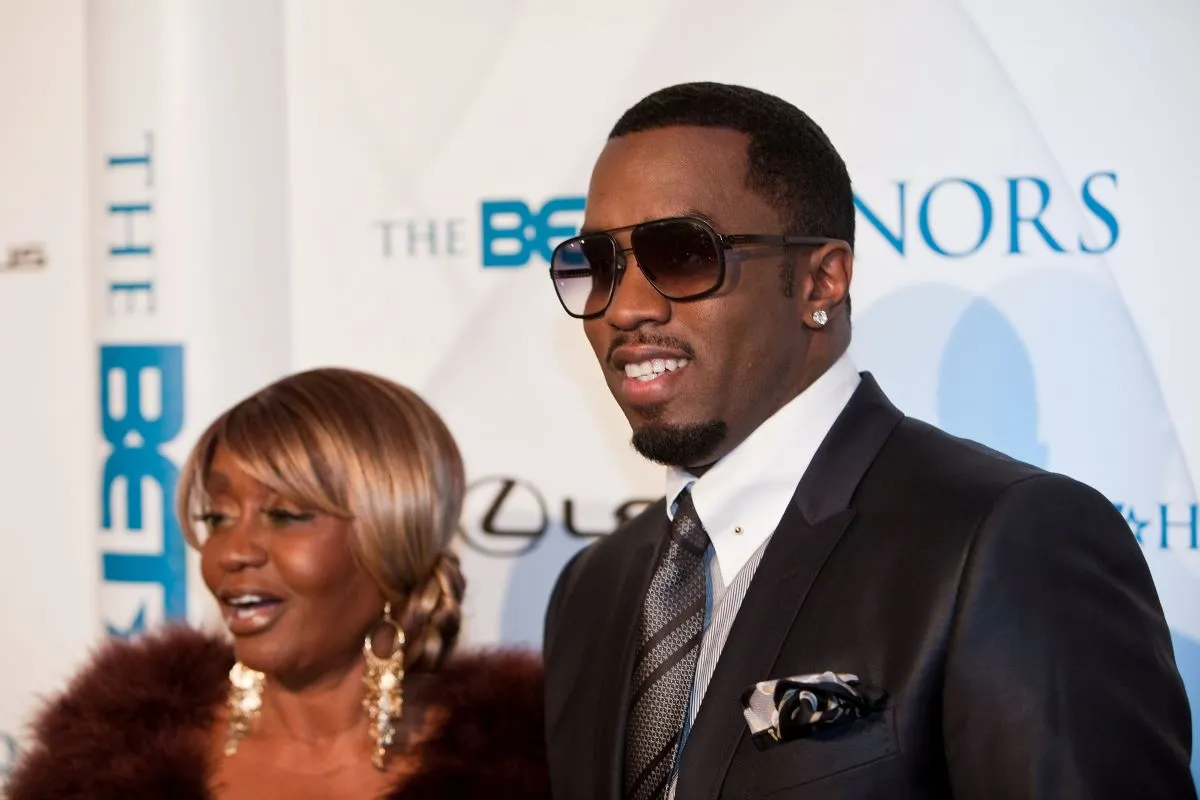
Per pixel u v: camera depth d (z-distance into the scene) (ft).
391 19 6.84
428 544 4.75
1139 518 6.02
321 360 6.96
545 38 6.66
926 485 3.64
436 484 4.77
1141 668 3.25
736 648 3.67
